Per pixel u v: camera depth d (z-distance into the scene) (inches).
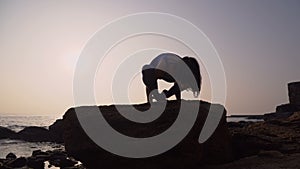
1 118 6259.8
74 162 925.8
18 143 1927.9
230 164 514.3
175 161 467.2
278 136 682.2
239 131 655.8
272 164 485.4
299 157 524.4
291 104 2893.7
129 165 472.1
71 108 540.1
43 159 960.3
